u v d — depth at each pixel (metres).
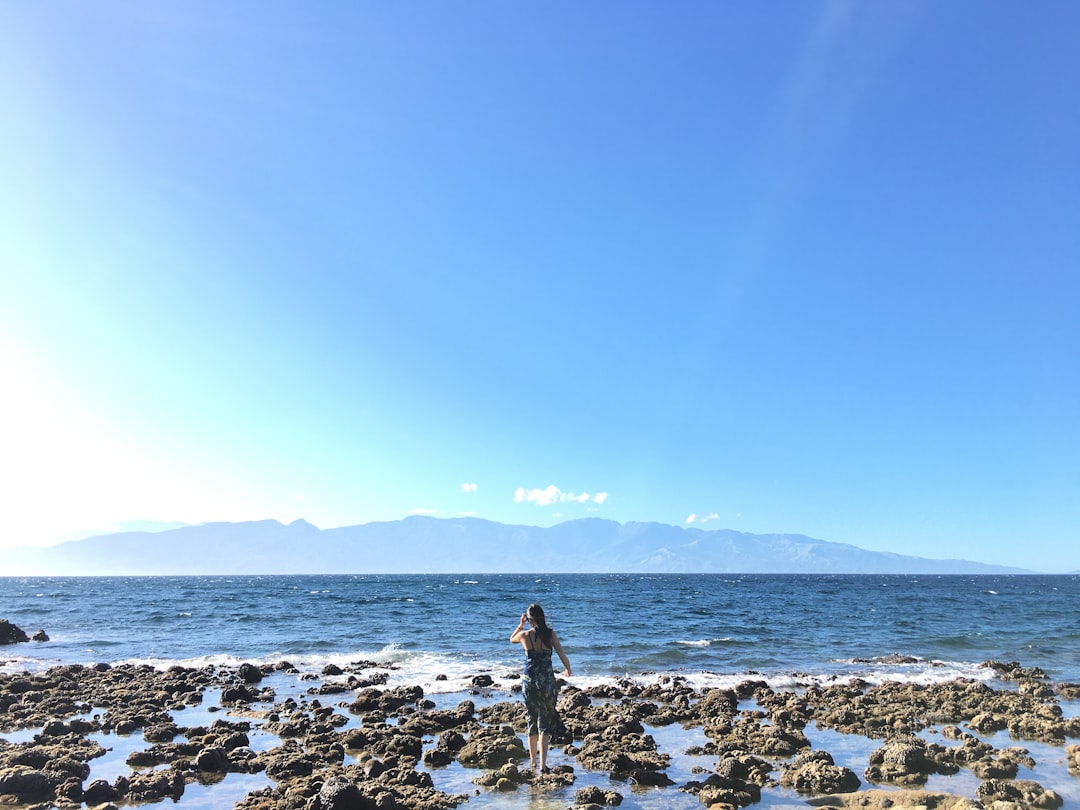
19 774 9.80
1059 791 10.11
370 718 15.03
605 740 12.65
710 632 35.06
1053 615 48.78
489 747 11.95
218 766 11.23
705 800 9.42
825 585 141.12
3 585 149.00
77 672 22.06
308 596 77.06
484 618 43.22
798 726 14.56
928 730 14.47
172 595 81.50
